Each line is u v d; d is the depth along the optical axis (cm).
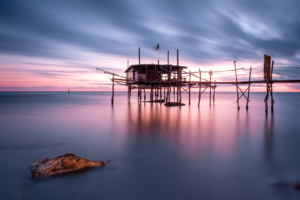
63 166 898
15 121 2317
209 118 2603
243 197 722
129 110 3509
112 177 863
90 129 1875
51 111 3341
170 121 2342
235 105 4878
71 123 2191
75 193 745
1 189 773
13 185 801
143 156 1134
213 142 1438
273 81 2808
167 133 1722
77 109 3672
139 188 778
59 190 762
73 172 890
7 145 1355
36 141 1454
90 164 949
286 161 1062
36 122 2250
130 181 830
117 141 1456
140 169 950
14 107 4050
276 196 729
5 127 1962
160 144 1381
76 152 1207
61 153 1191
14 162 1043
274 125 2125
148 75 3706
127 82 4094
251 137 1588
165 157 1119
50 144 1378
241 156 1138
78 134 1673
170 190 766
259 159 1089
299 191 762
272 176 884
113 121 2327
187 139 1522
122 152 1206
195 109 3719
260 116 2830
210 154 1171
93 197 721
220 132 1772
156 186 794
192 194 739
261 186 797
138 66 3712
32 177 855
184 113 3105
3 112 3183
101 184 804
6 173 907
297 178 866
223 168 967
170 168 965
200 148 1289
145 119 2492
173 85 4309
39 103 5197
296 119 2548
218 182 829
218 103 5675
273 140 1498
